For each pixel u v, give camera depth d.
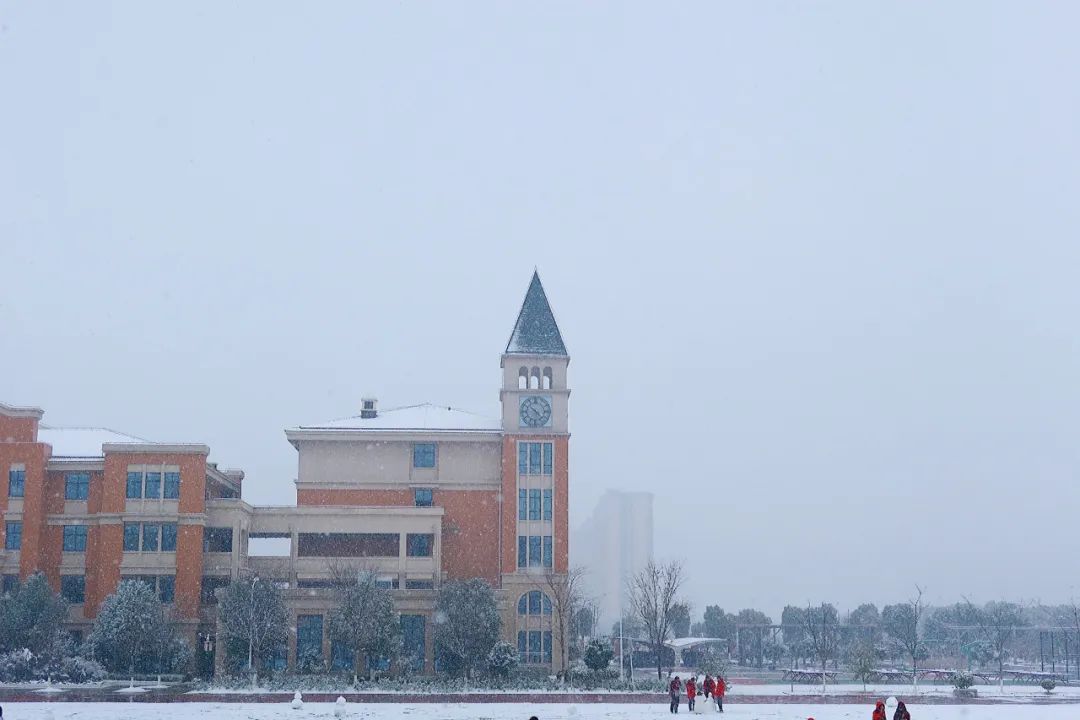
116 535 87.19
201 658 86.00
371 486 99.19
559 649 91.25
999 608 157.38
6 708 54.31
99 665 76.38
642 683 73.69
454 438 99.62
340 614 80.56
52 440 98.25
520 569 94.94
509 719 51.00
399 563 92.62
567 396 99.00
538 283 103.06
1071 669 128.00
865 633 156.12
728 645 144.62
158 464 88.31
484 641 82.62
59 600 81.38
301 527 93.00
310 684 71.38
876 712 42.19
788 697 67.50
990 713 56.31
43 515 89.56
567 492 96.94
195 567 86.50
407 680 76.81
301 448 99.88
